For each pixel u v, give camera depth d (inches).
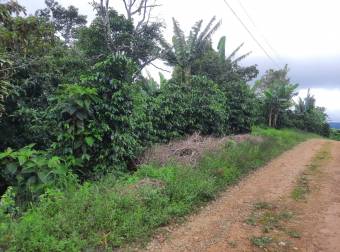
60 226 191.5
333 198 301.3
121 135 331.9
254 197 304.0
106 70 340.8
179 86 580.1
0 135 424.2
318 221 242.2
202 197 286.5
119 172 319.6
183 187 276.8
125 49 936.3
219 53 994.7
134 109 373.1
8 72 399.5
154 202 241.9
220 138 569.0
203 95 583.2
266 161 496.7
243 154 445.1
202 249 195.5
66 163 300.7
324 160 526.6
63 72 588.7
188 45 842.2
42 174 257.4
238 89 767.7
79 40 904.9
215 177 331.3
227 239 209.5
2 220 198.8
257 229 226.2
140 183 277.9
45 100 456.4
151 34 1010.1
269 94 1218.0
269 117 1235.2
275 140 728.3
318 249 195.9
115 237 195.0
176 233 217.9
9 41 431.8
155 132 455.8
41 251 168.4
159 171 310.2
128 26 926.4
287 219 246.1
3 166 281.1
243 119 752.3
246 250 194.4
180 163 350.3
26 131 432.8
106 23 874.8
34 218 194.1
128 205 228.2
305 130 1563.7
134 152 374.3
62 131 313.7
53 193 230.7
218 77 954.7
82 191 241.6
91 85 332.5
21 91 432.8
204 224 234.7
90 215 204.4
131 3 1006.4
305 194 315.3
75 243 180.1
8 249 166.2
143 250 192.5
